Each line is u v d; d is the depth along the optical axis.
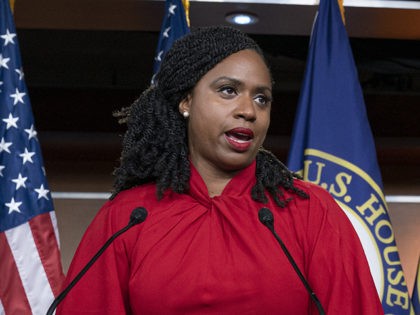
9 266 4.39
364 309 1.95
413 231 7.65
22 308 4.35
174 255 1.98
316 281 1.99
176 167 2.22
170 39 4.70
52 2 5.42
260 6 5.46
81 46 8.99
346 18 5.69
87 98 9.95
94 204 7.96
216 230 2.03
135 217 2.05
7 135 4.58
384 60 8.88
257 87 2.08
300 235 2.05
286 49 8.43
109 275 2.05
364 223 4.28
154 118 2.30
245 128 2.04
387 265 4.24
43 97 9.91
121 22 5.89
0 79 4.65
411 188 9.23
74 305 2.08
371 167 4.37
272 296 1.88
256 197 2.12
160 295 1.92
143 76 9.80
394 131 10.30
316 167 4.34
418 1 5.40
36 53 9.19
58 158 9.84
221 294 1.88
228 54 2.11
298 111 4.53
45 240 4.50
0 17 4.75
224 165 2.12
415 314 4.48
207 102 2.09
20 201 4.50
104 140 9.98
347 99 4.48
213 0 5.37
